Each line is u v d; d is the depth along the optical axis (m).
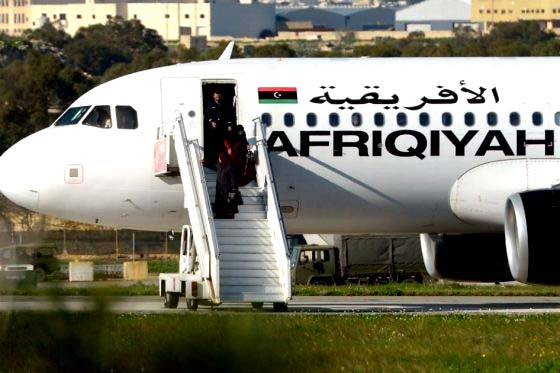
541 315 93.12
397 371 71.00
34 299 74.62
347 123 102.38
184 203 100.00
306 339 74.56
